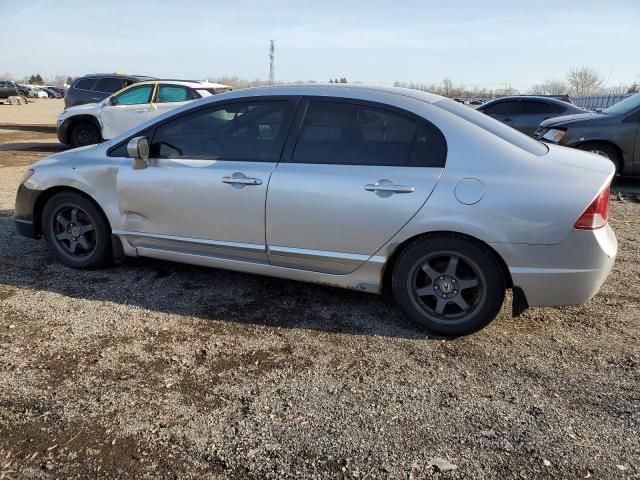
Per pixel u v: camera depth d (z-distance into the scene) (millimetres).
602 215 3062
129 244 4133
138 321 3488
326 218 3389
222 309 3697
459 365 3033
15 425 2439
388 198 3240
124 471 2182
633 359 3102
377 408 2621
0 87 41219
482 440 2395
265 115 3646
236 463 2236
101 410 2566
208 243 3807
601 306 3811
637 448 2346
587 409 2629
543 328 3486
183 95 11750
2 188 7574
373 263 3375
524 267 3080
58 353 3068
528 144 3424
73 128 11797
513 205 3039
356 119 3428
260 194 3529
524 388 2809
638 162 8016
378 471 2199
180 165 3809
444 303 3316
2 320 3449
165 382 2812
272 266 3691
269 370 2953
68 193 4203
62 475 2148
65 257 4363
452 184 3146
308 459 2264
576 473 2197
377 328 3465
